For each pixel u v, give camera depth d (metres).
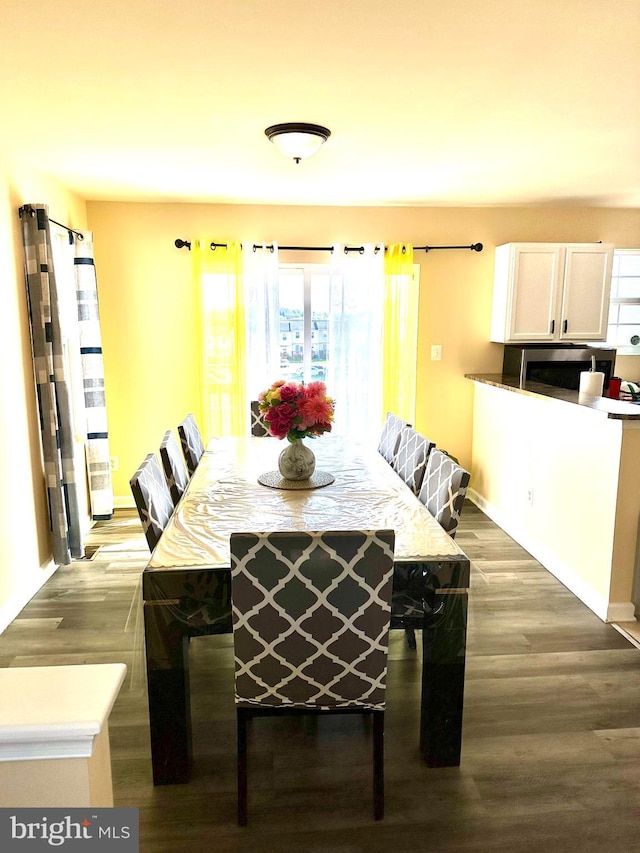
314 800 1.87
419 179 3.77
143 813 1.82
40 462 3.49
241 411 4.63
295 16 1.76
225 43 1.93
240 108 2.50
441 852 1.68
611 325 5.03
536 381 4.44
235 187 3.99
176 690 1.89
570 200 4.44
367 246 4.56
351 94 2.36
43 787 0.86
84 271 4.03
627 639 2.82
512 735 2.16
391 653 2.70
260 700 1.75
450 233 4.73
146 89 2.30
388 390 4.73
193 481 2.79
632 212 4.80
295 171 3.57
